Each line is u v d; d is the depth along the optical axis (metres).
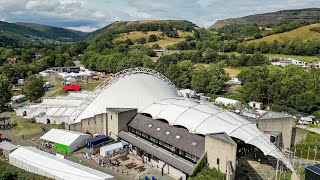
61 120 116.88
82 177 68.06
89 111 104.56
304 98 135.88
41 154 80.31
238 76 196.25
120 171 77.44
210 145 70.12
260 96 150.75
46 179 70.94
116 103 102.62
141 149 83.31
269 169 76.81
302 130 98.75
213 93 178.25
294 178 70.81
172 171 74.94
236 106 147.38
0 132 107.38
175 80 193.75
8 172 73.62
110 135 99.25
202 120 83.19
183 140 79.38
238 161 80.88
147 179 71.69
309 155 87.94
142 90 106.12
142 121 94.25
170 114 91.12
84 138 93.88
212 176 66.75
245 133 78.12
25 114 130.25
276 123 94.50
